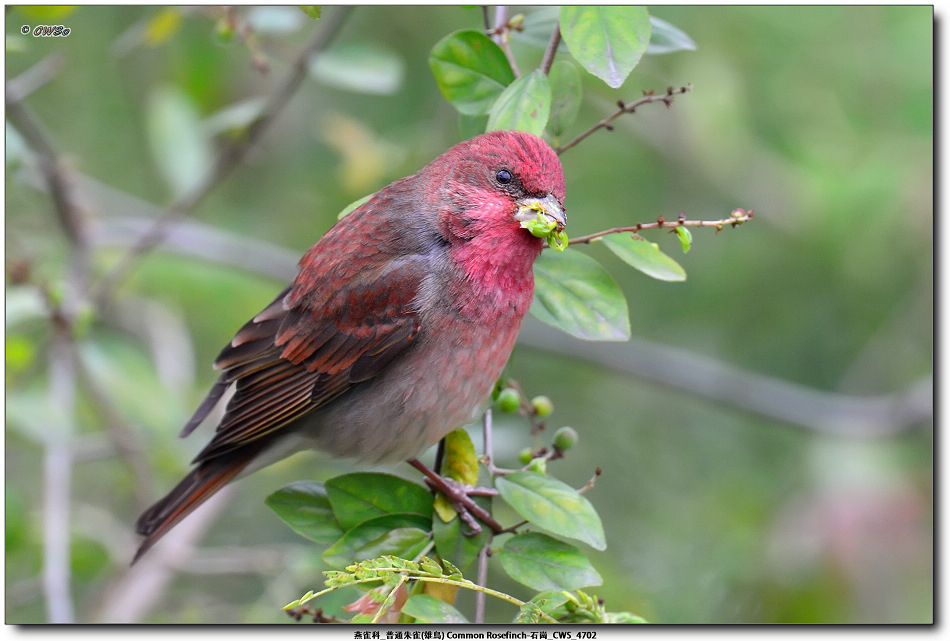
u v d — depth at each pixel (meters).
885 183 11.55
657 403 12.24
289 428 7.68
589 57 6.11
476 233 7.01
